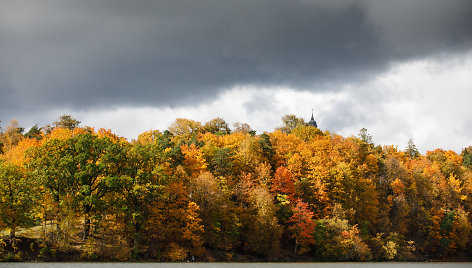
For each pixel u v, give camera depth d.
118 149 66.38
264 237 75.38
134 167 67.00
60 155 63.38
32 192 59.47
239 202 84.81
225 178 82.94
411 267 77.06
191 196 74.19
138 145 69.00
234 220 75.69
